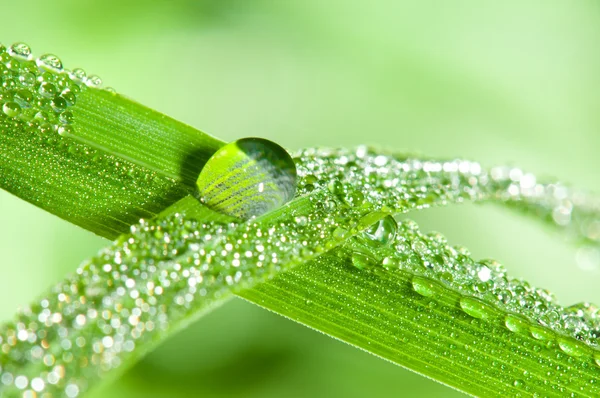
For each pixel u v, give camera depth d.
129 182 0.08
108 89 0.08
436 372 0.07
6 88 0.08
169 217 0.07
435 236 0.08
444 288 0.08
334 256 0.08
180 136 0.08
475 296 0.08
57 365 0.07
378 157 0.08
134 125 0.08
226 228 0.07
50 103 0.08
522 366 0.07
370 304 0.07
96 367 0.07
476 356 0.07
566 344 0.08
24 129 0.08
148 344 0.07
